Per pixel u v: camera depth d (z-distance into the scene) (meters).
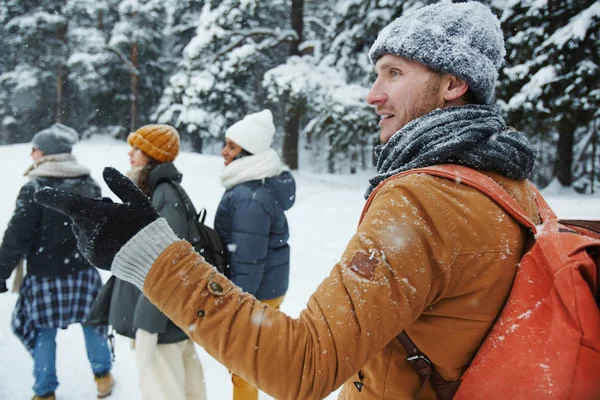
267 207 2.55
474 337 0.85
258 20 20.31
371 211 0.86
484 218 0.86
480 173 0.95
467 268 0.83
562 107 10.12
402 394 0.91
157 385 2.30
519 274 0.85
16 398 3.03
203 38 15.59
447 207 0.84
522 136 1.06
